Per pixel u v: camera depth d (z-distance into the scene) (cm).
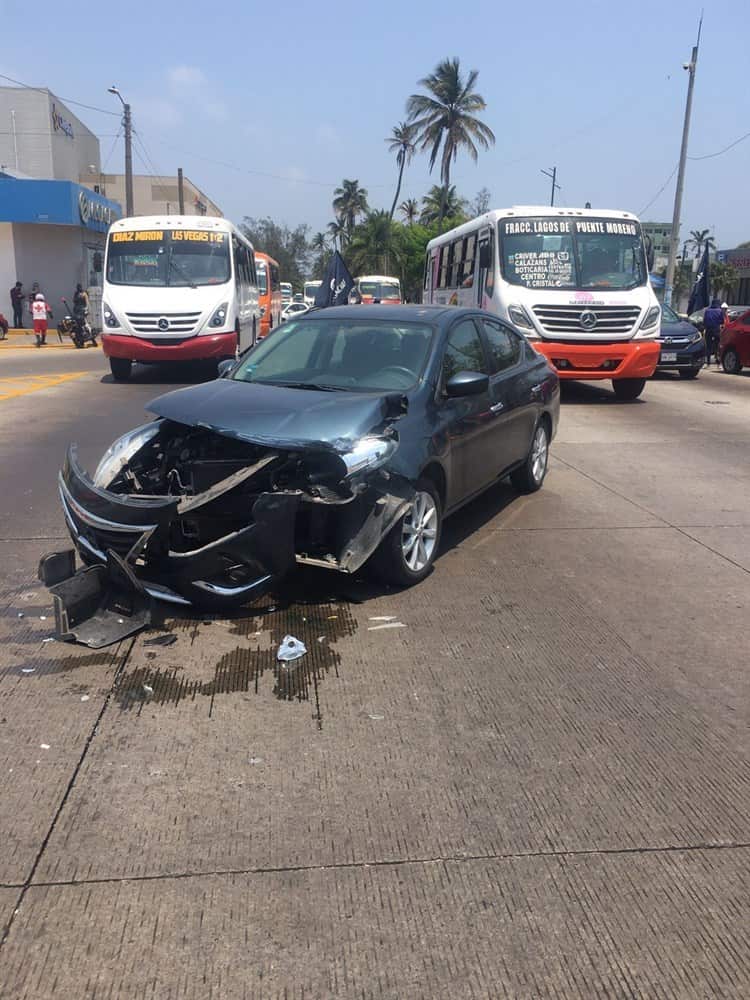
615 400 1579
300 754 362
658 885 288
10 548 625
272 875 288
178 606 511
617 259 1491
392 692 417
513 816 323
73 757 355
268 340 668
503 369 716
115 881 284
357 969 251
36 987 242
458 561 616
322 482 494
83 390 1568
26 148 3938
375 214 6850
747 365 2070
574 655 463
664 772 354
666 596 556
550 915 273
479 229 1614
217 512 491
